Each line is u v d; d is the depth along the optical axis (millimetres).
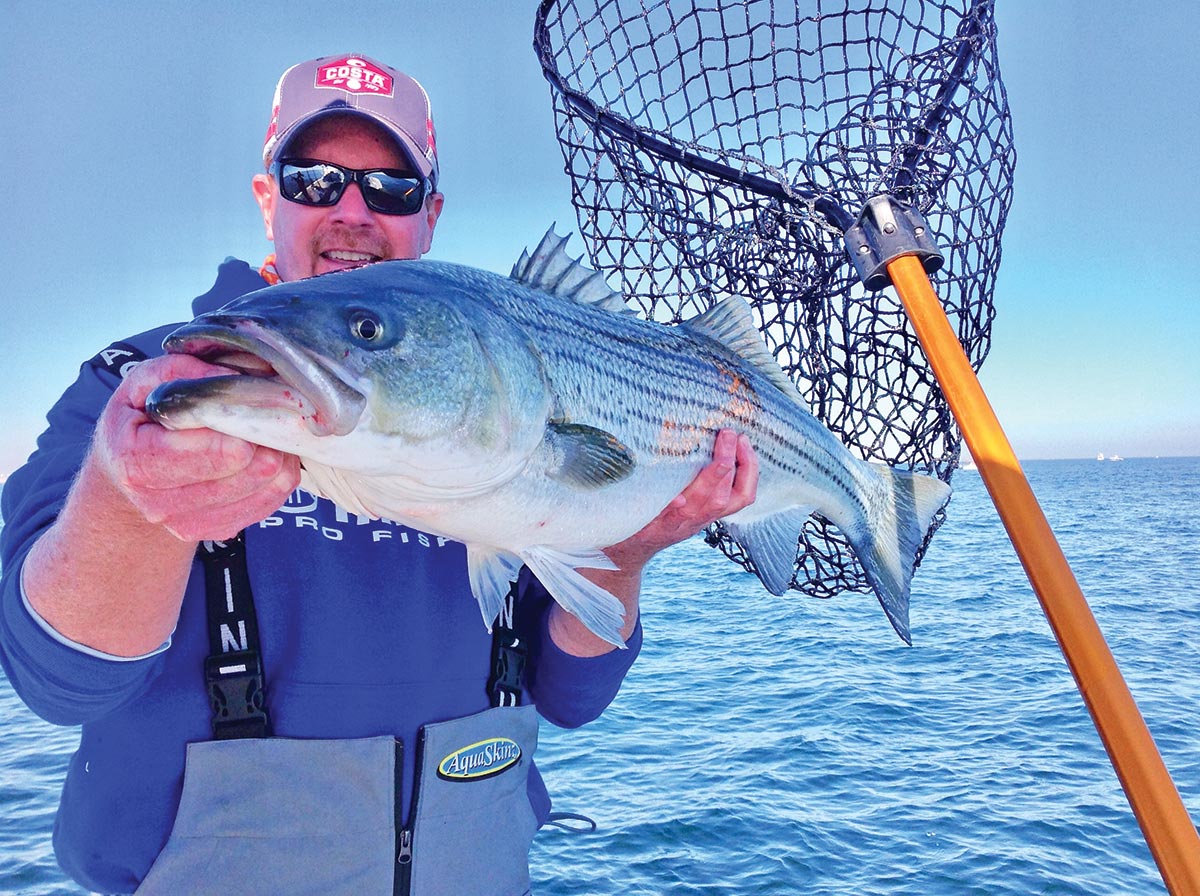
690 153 837
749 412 824
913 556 944
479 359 597
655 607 6785
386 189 871
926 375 880
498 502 625
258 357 499
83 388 677
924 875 2209
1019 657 4750
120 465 431
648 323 773
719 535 976
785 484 876
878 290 806
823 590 979
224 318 491
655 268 890
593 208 891
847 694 3988
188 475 436
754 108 845
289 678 666
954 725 3516
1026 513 676
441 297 599
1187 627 5805
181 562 536
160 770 647
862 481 949
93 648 542
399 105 876
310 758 656
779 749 3207
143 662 573
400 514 609
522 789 777
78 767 672
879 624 5797
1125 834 2441
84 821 653
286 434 477
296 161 856
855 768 3004
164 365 457
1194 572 8812
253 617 660
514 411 616
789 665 4645
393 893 674
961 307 842
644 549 793
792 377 910
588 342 702
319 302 535
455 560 734
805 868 2240
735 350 840
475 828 717
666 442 750
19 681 568
